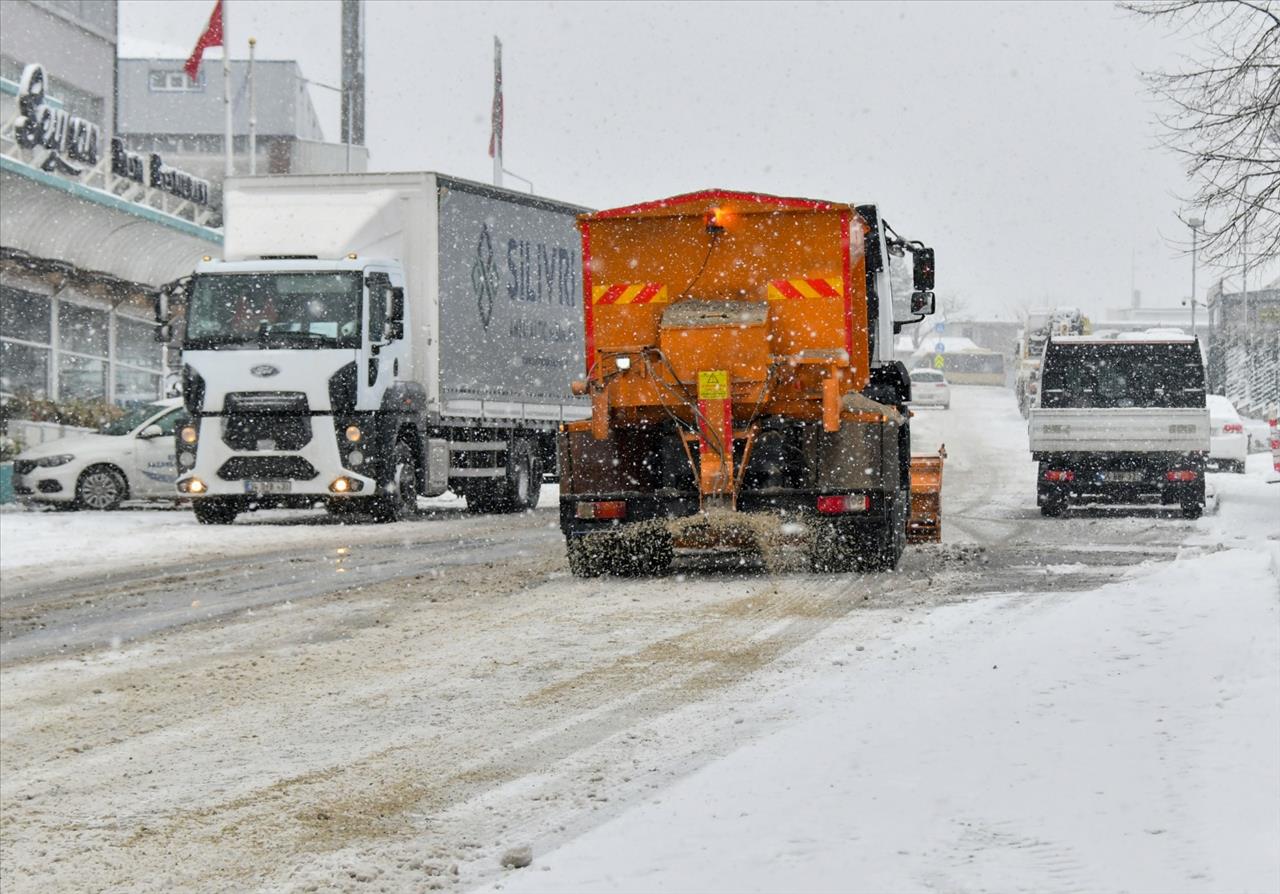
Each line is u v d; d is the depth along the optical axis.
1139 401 30.17
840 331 18.19
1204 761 7.22
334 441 27.27
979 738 8.32
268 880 6.95
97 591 18.17
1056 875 5.70
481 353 30.83
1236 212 23.22
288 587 18.20
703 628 14.36
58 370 39.94
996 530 25.34
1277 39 22.72
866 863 6.09
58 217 36.34
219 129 85.94
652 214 18.33
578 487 18.55
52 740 10.01
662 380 18.16
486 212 30.89
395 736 9.91
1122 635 11.95
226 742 9.84
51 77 51.38
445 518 30.50
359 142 54.47
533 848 7.26
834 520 17.97
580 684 11.63
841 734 8.88
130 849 7.51
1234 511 29.17
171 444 32.31
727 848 6.52
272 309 27.47
